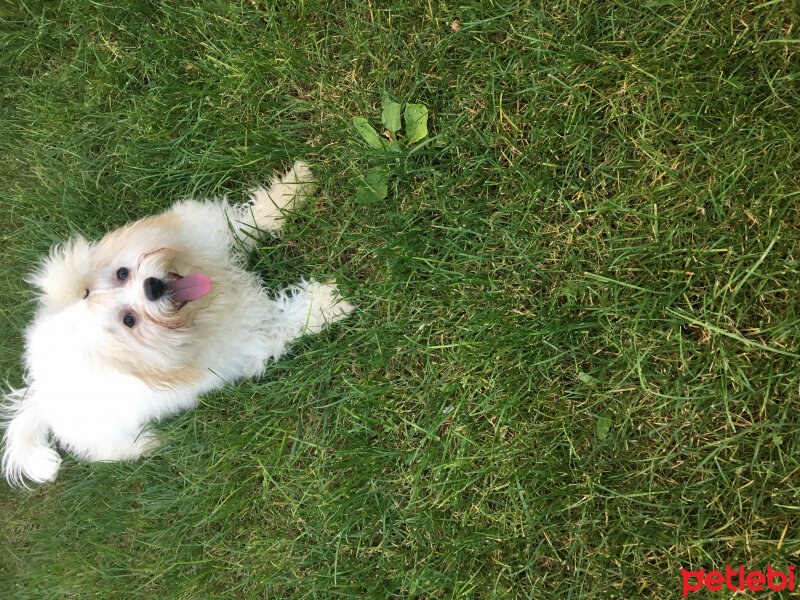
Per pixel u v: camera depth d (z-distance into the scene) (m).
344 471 0.78
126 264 0.74
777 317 0.64
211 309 0.76
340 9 0.79
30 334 0.80
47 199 0.90
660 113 0.68
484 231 0.74
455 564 0.74
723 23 0.66
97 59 0.86
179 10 0.83
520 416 0.72
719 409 0.67
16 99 0.92
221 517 0.82
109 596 0.88
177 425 0.85
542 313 0.71
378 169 0.76
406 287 0.76
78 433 0.82
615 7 0.69
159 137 0.84
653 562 0.69
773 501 0.65
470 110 0.74
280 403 0.81
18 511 0.95
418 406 0.77
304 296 0.80
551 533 0.72
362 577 0.77
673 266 0.67
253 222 0.81
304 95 0.81
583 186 0.70
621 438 0.70
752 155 0.65
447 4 0.74
